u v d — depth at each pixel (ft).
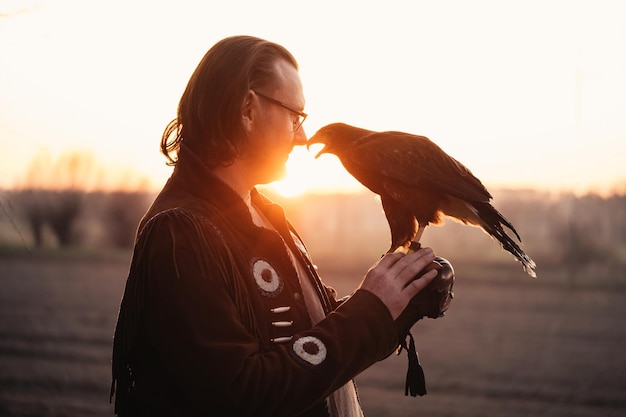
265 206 10.88
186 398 8.79
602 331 72.90
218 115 9.55
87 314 71.05
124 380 9.22
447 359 56.75
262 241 9.74
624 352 61.11
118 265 136.87
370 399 43.50
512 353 59.72
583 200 157.58
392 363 54.85
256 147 9.75
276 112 9.73
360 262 161.79
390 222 11.95
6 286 93.81
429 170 11.54
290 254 10.44
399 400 43.34
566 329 73.77
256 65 9.69
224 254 9.16
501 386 47.98
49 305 76.54
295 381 8.57
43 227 160.25
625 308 93.15
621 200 156.66
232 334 8.68
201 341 8.53
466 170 11.93
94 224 180.96
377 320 9.11
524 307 92.27
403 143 11.66
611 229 155.53
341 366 8.79
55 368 47.70
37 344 55.52
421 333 69.56
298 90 9.96
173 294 8.67
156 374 9.00
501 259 164.25
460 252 169.99
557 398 45.16
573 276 130.21
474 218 11.62
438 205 11.61
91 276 111.96
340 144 11.98
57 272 116.26
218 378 8.39
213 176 9.63
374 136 11.90
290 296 9.71
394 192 11.62
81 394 41.50
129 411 9.24
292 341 8.89
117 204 184.24
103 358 51.26
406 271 9.54
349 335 8.94
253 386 8.38
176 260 8.76
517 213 165.37
